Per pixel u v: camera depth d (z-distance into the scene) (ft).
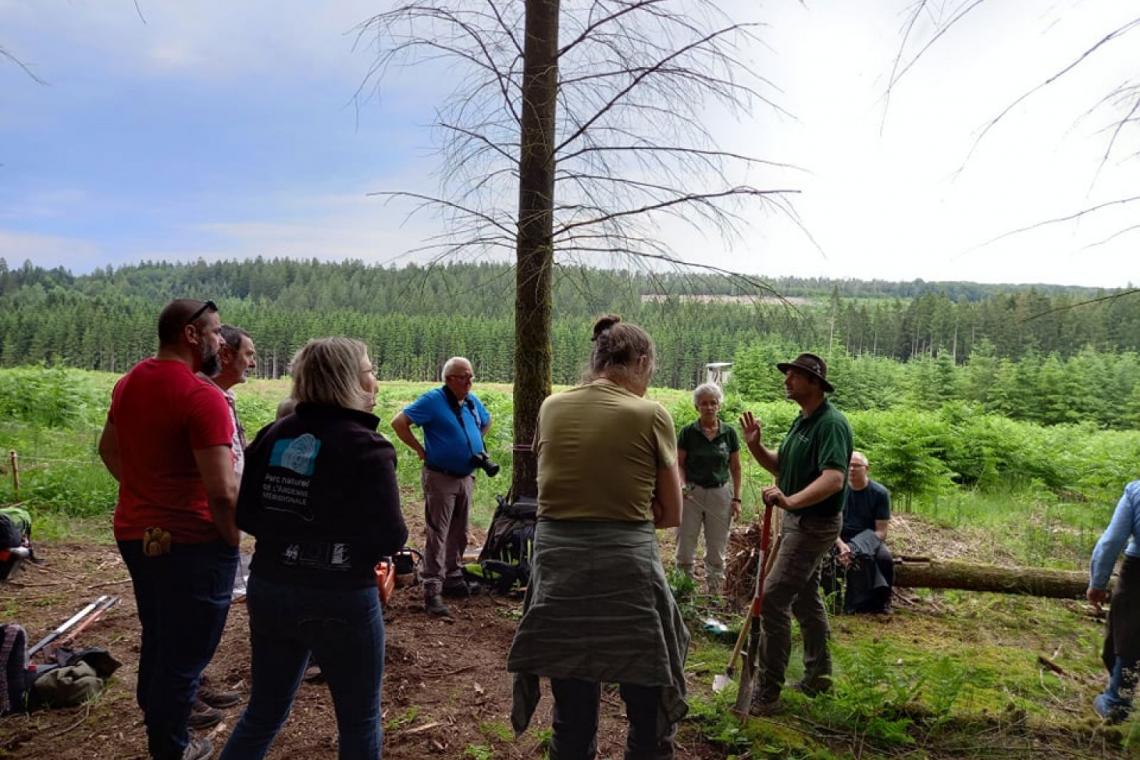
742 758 10.68
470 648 14.25
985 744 11.68
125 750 10.26
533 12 18.13
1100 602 13.39
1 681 11.06
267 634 7.63
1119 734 12.15
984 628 19.07
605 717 11.71
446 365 16.66
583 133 17.62
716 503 19.57
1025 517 35.19
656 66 16.84
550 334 18.81
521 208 18.57
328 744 10.42
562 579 7.80
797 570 12.03
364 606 7.57
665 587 7.93
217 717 10.94
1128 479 43.39
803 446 12.36
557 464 8.07
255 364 11.83
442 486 16.17
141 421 8.59
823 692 12.87
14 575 18.30
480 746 10.61
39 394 49.78
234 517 8.55
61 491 26.81
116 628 15.15
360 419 7.73
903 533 30.45
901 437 39.29
